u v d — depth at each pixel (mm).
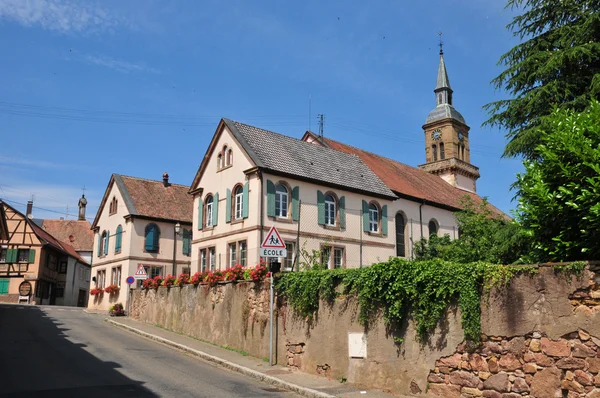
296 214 25203
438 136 51406
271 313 13844
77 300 56531
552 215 8555
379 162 38125
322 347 12516
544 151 8922
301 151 28750
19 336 18109
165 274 27703
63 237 60812
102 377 11625
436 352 9852
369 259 28078
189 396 10172
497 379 8805
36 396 9586
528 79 16109
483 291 9219
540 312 8406
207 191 28047
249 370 13156
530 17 16734
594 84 13953
